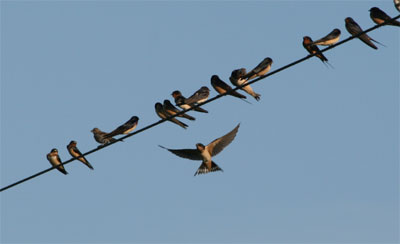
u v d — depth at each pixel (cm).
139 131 1433
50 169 1498
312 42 1720
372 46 1650
